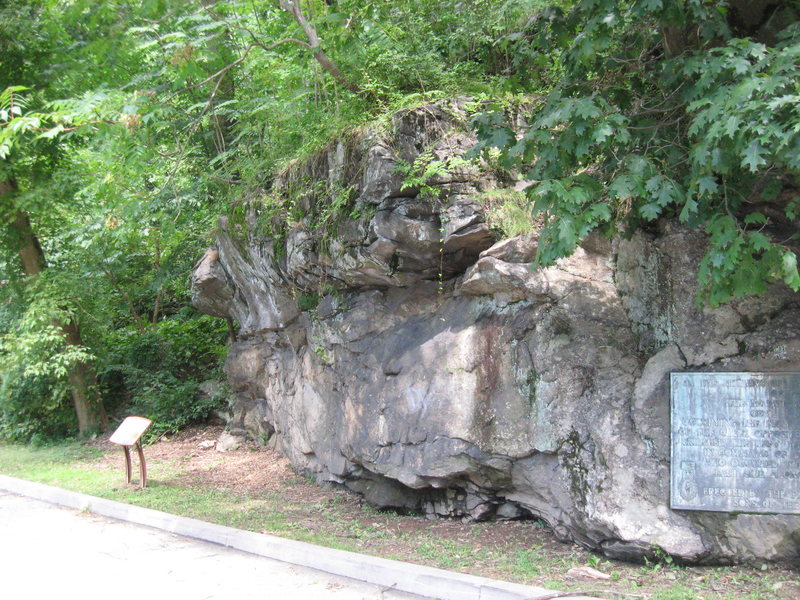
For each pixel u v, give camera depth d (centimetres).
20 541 694
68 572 589
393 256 718
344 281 801
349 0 766
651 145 555
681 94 530
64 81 902
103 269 1484
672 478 546
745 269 461
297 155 848
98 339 1420
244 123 1002
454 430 658
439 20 869
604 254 636
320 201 781
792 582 498
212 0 800
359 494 819
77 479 988
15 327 1327
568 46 561
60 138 1135
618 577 521
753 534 527
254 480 946
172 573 586
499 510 695
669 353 574
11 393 1313
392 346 749
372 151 690
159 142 1034
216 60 887
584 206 518
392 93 748
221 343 1462
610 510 545
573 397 591
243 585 555
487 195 663
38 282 1288
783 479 528
